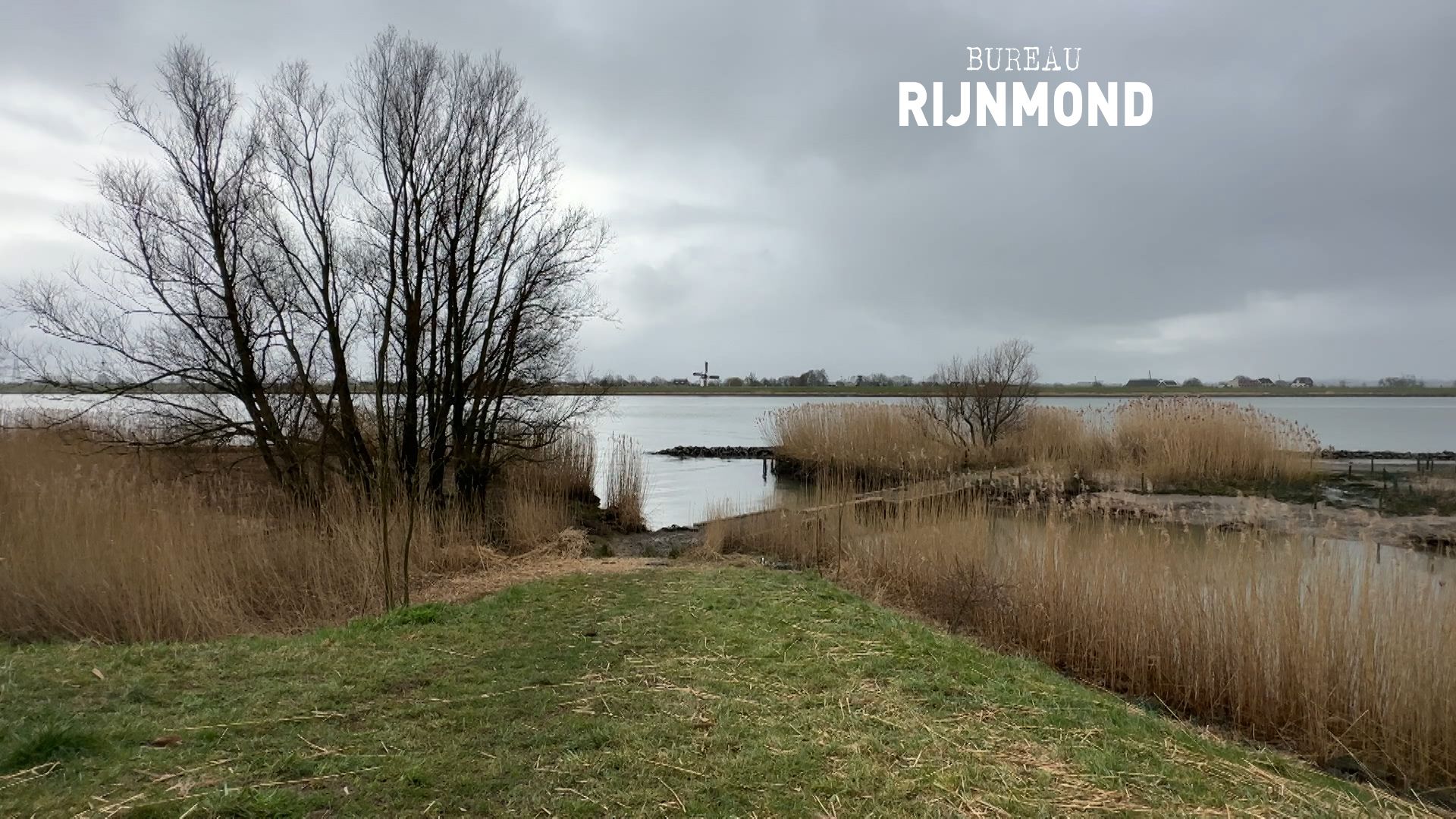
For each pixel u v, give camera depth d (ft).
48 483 31.81
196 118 40.96
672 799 11.21
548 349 50.44
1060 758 13.14
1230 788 12.65
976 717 14.88
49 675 15.89
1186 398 71.92
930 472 59.93
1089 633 24.85
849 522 39.55
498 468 50.52
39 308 42.68
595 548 43.32
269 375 44.34
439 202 44.34
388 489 31.27
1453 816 15.07
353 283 44.11
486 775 11.82
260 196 42.39
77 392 40.78
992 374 76.74
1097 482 62.28
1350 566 21.98
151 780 11.22
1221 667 22.24
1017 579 27.99
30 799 10.49
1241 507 49.85
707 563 35.17
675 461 98.32
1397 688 18.99
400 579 30.71
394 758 12.33
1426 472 66.33
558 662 17.75
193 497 33.27
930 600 29.45
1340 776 18.74
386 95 43.39
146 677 15.98
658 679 16.61
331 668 16.98
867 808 11.09
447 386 45.34
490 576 32.19
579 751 12.81
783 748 13.01
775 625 21.18
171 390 42.50
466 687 15.88
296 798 10.91
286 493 41.78
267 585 28.48
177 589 23.91
